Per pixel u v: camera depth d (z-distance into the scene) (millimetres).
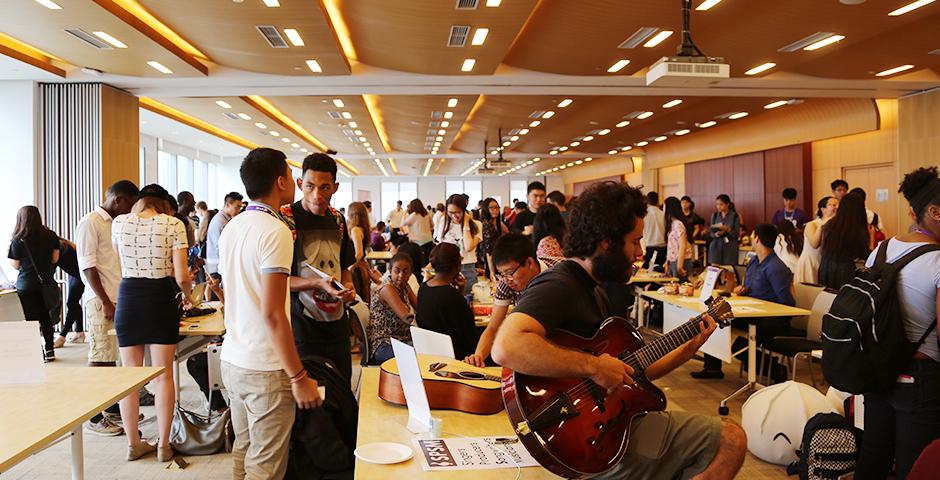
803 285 5617
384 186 34312
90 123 8703
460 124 15266
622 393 1739
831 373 2521
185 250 3764
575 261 1775
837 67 8734
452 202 7043
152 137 16078
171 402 3803
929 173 2480
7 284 6789
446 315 3631
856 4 6242
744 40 7465
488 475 1757
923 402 2373
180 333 3963
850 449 3201
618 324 1817
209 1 5957
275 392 2357
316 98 11562
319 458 2525
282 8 6109
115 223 3680
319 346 3092
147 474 3623
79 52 7430
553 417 1638
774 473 3639
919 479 1534
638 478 1771
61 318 8008
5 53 7188
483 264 7273
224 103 11664
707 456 1764
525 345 1558
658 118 14383
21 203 8414
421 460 1858
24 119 8438
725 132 16969
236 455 2537
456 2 6059
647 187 23250
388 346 4113
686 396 5207
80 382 2377
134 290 3635
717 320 1995
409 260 4348
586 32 7188
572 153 23484
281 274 2283
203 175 20891
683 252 7391
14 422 1901
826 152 13859
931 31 7188
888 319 2393
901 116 10414
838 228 5285
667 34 7203
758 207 16250
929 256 2363
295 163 23547
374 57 8516
